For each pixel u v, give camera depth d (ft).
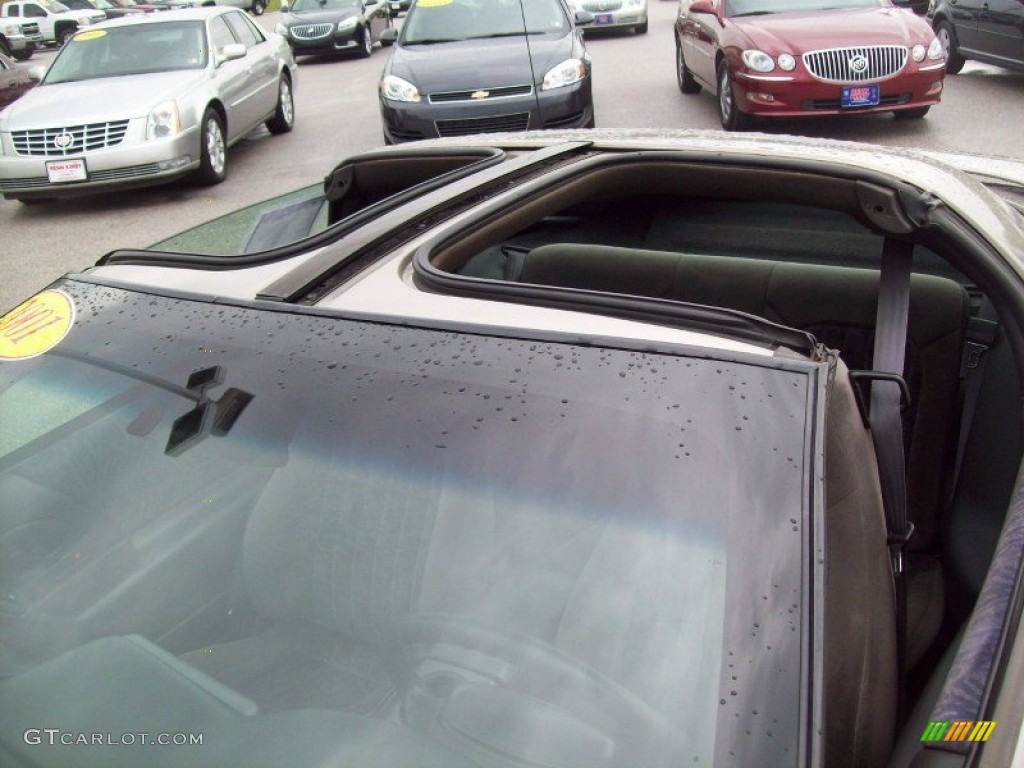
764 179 7.30
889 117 29.27
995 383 7.06
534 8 29.01
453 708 3.63
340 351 4.59
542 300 4.64
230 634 4.00
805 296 7.60
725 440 3.88
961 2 34.76
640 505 3.79
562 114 25.98
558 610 3.71
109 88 27.76
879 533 4.92
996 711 3.59
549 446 3.98
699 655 3.51
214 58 30.04
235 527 4.23
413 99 25.89
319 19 57.00
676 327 4.41
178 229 24.52
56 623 4.23
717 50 28.35
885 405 6.13
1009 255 6.12
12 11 94.89
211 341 4.90
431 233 5.75
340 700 3.74
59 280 5.86
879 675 4.70
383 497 4.07
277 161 31.58
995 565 4.36
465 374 4.31
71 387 4.96
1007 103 30.25
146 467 4.51
